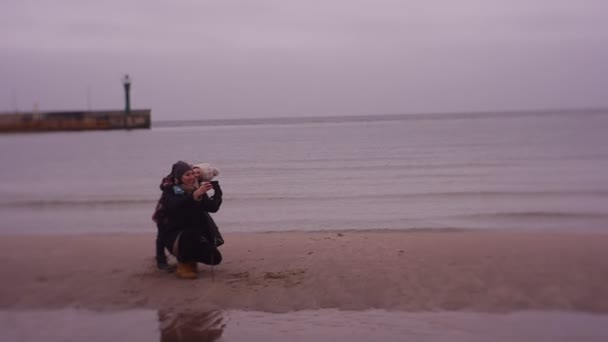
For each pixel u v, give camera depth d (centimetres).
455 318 550
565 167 1961
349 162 1889
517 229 1015
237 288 650
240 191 1398
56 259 802
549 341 490
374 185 1530
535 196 1380
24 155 3092
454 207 1252
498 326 527
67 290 655
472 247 837
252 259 780
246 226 1073
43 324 552
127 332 528
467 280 663
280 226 1070
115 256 818
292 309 584
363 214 1183
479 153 2475
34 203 1399
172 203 673
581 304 582
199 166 686
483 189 1485
